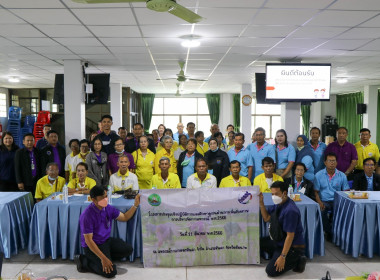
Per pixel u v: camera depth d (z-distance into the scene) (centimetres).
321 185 430
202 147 611
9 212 349
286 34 434
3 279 308
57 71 782
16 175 465
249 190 340
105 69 757
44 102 1028
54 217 342
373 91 1102
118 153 457
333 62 661
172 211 336
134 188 408
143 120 1525
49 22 373
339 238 379
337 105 1540
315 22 377
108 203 345
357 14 346
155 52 555
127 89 1227
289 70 574
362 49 533
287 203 312
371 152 541
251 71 794
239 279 312
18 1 303
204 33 428
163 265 337
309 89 575
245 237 341
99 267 314
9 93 1250
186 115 1552
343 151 509
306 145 505
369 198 368
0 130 979
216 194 338
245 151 497
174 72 816
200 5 315
